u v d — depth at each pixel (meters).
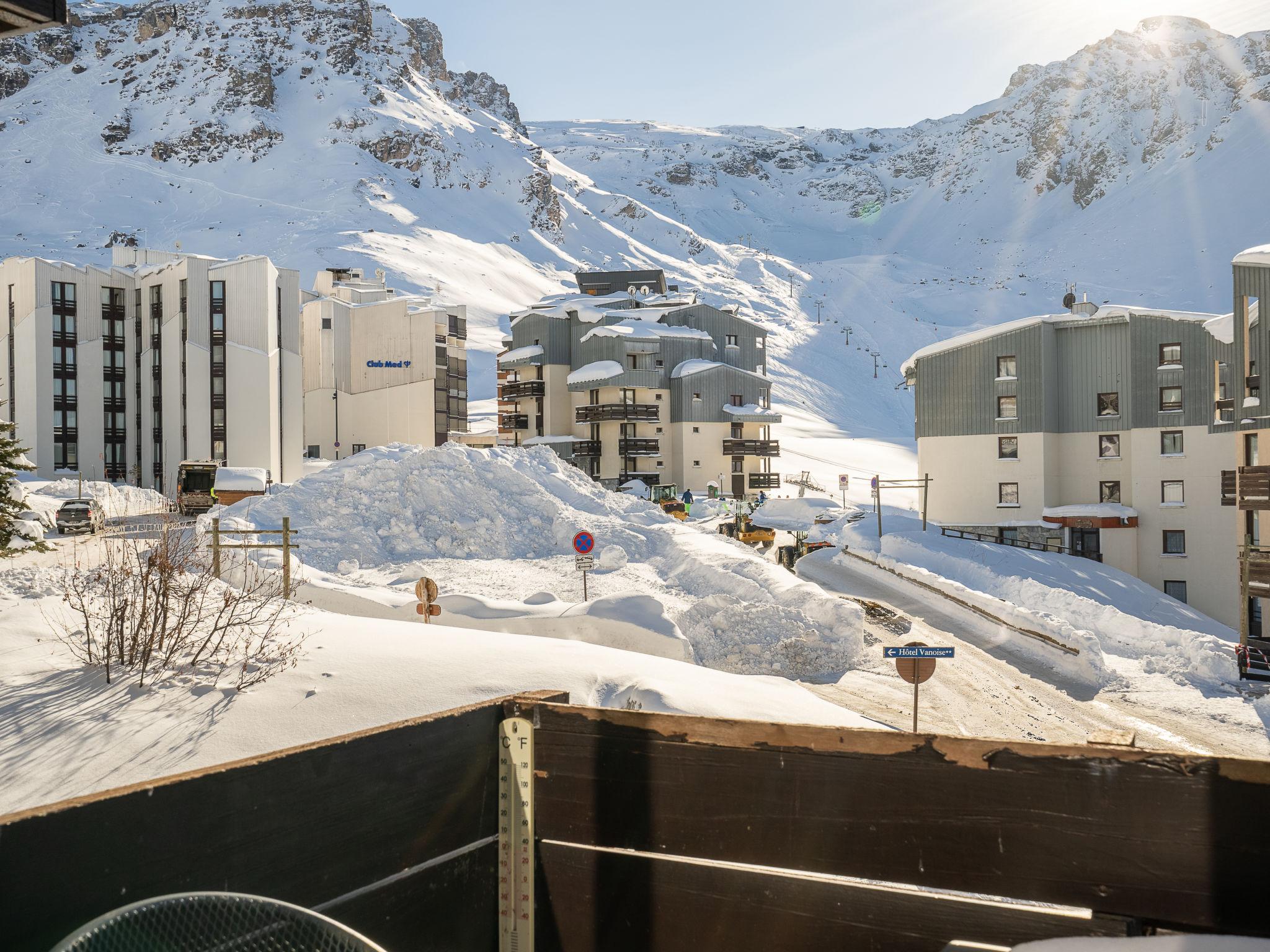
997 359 53.22
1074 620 34.53
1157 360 49.50
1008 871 2.52
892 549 47.16
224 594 13.59
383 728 3.01
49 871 2.25
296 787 2.76
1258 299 32.69
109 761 8.36
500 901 3.28
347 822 2.89
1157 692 24.75
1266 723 21.86
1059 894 2.46
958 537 50.66
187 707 9.75
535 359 88.94
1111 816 2.41
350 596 22.59
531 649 13.80
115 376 79.19
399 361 102.19
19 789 7.68
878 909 2.67
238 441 74.31
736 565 29.06
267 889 2.67
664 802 3.03
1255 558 29.36
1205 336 48.16
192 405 74.50
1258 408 32.03
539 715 3.27
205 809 2.56
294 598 22.50
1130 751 2.39
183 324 75.44
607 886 3.10
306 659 11.67
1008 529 52.22
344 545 30.31
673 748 3.02
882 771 2.70
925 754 2.64
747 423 85.81
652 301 98.00
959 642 28.89
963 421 54.12
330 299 101.44
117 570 12.95
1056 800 2.47
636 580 28.44
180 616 11.85
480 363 198.75
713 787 2.95
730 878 2.90
